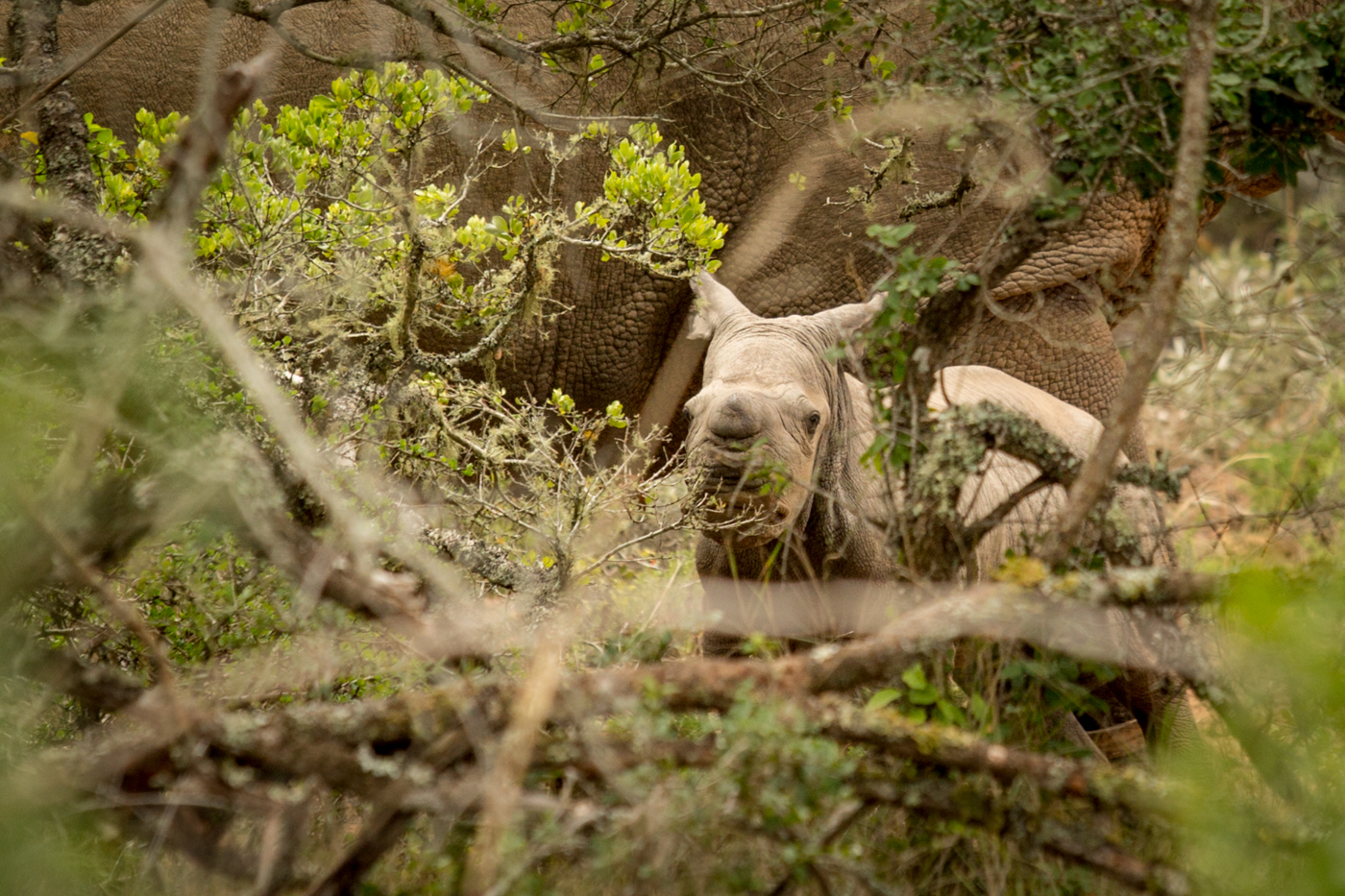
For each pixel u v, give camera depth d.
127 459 2.78
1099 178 2.66
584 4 3.91
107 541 2.36
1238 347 3.51
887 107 3.16
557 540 3.26
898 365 2.75
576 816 2.05
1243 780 2.53
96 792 2.15
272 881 2.12
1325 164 2.97
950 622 2.32
